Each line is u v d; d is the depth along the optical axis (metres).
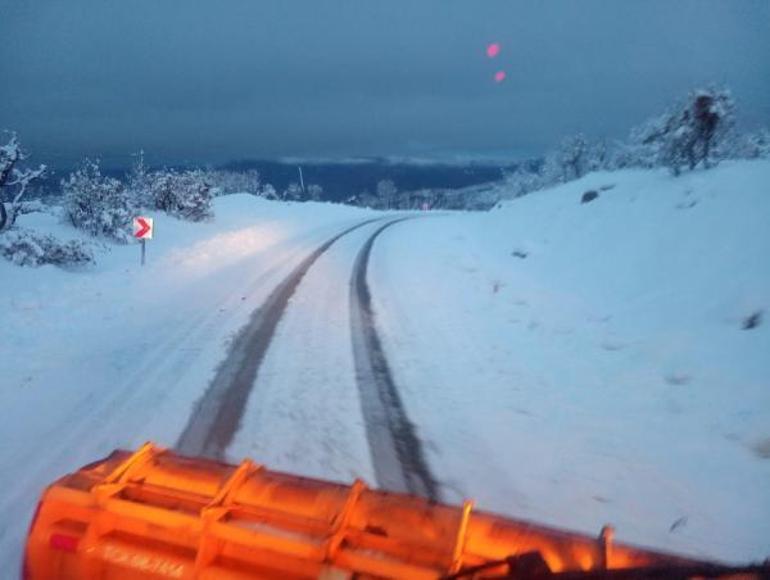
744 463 5.88
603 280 13.54
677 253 12.42
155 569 2.63
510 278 16.03
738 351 8.12
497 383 8.15
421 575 2.38
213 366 8.27
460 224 33.72
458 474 5.52
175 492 2.92
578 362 9.09
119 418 6.35
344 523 2.70
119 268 15.07
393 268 18.05
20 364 7.86
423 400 7.41
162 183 25.09
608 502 5.14
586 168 34.41
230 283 14.50
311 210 40.28
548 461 5.86
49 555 2.75
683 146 17.33
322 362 8.73
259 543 2.57
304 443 6.02
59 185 18.91
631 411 7.19
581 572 2.22
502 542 2.60
